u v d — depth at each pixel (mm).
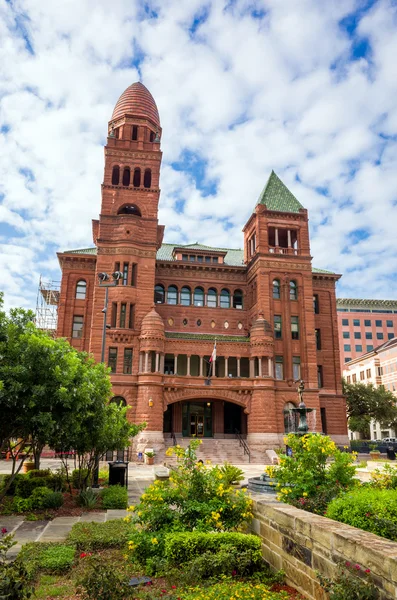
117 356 48594
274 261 55375
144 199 54875
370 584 6340
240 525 11570
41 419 14438
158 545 10250
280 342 53469
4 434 15695
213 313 57531
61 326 53375
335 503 9648
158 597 8203
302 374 52562
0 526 14398
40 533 13500
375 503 8859
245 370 54156
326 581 7148
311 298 55219
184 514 11117
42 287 62188
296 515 9023
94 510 17078
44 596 8273
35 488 18297
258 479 15633
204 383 48812
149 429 45062
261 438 47281
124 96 60969
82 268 55406
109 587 7348
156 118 60938
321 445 12688
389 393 73125
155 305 55719
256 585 8602
